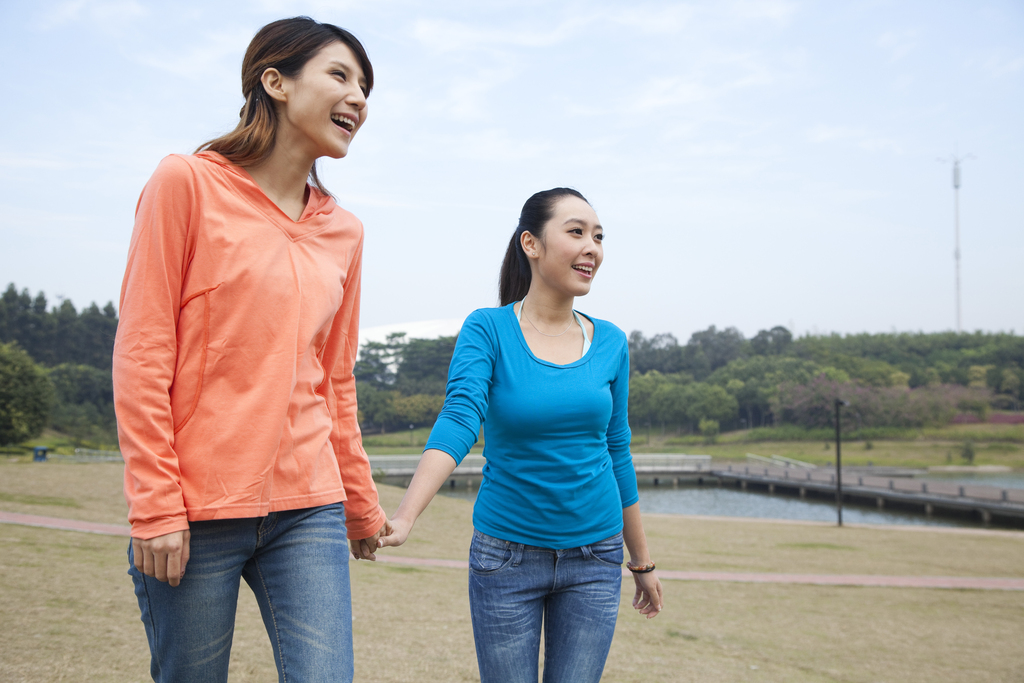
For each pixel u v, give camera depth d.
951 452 71.62
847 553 17.95
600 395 1.91
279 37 1.60
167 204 1.42
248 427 1.45
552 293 2.02
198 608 1.42
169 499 1.35
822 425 88.00
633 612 8.87
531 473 1.87
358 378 116.50
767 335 127.00
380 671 4.70
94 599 6.02
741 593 11.58
